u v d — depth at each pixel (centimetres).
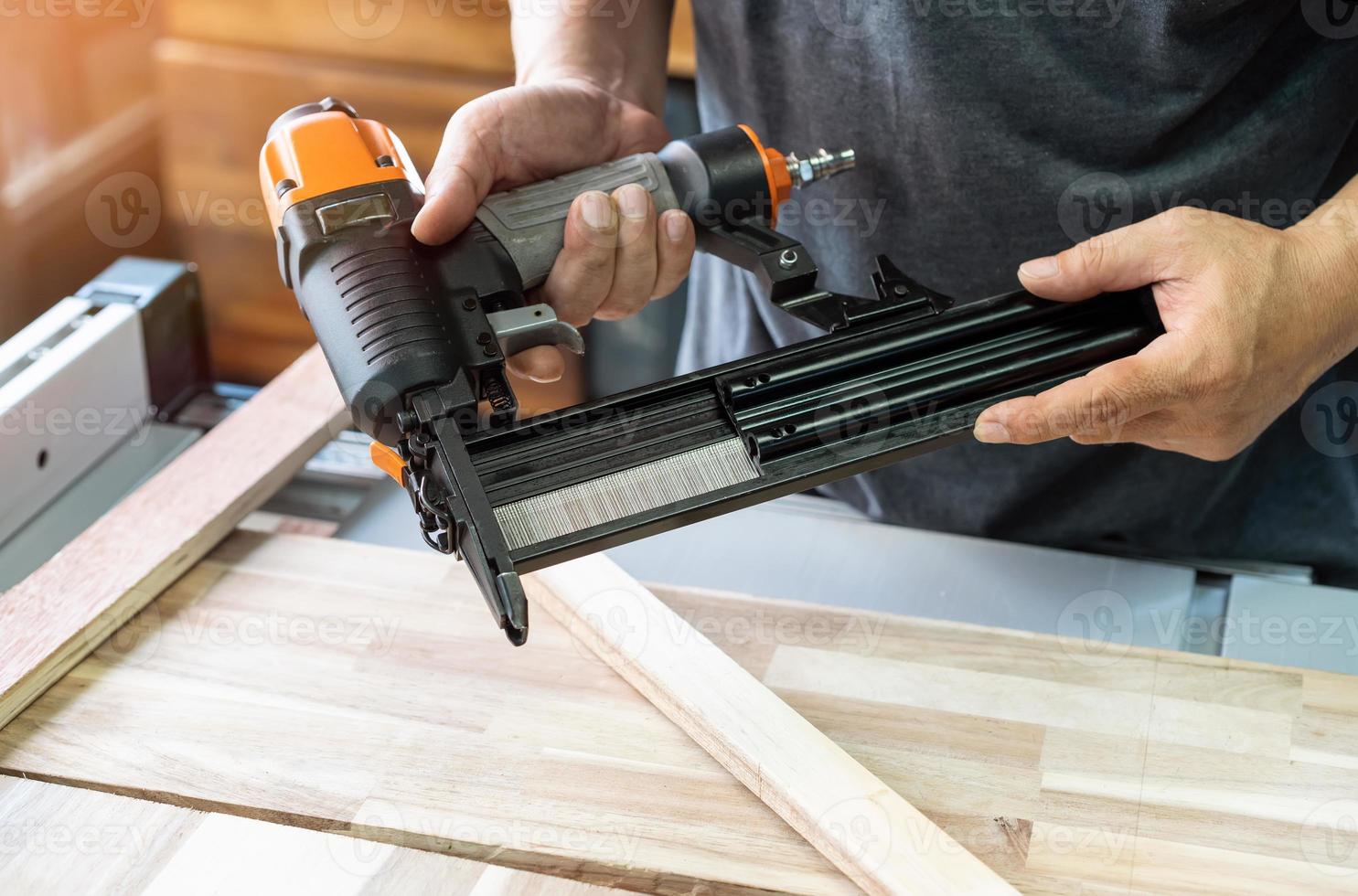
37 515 99
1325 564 110
